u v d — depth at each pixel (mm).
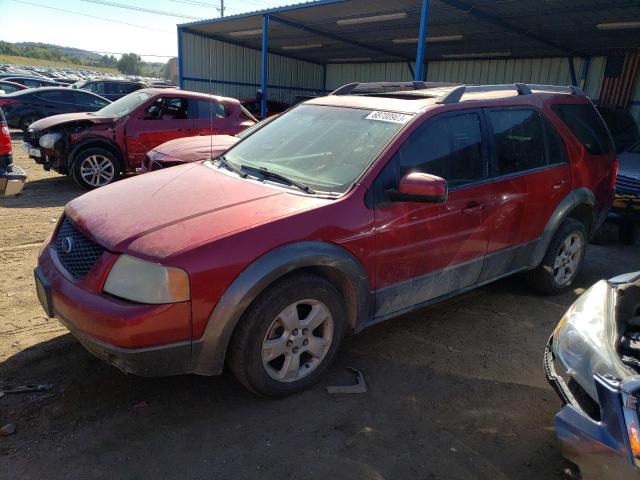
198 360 2680
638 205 6383
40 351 3426
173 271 2506
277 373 2992
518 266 4344
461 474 2566
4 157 5020
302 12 14000
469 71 19516
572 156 4559
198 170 3727
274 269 2705
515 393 3289
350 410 3006
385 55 20297
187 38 18719
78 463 2492
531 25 12984
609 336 2412
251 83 21516
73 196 8195
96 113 9523
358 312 3225
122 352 2504
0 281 4508
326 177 3305
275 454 2623
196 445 2656
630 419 1966
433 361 3607
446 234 3557
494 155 3898
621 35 13078
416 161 3395
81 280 2699
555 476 2596
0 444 2582
